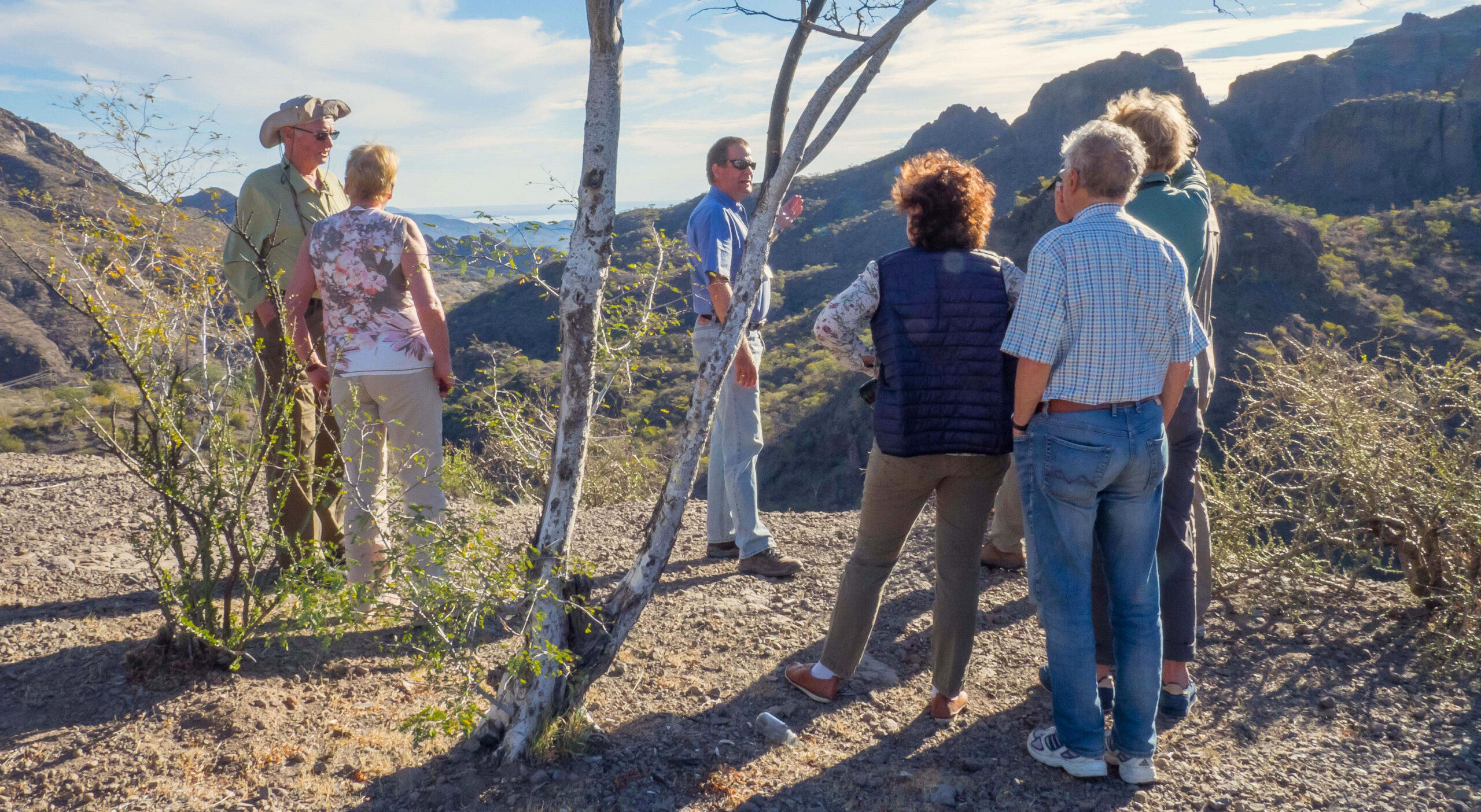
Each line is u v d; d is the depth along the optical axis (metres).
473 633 2.47
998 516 3.92
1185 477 2.62
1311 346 3.75
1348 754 2.48
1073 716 2.30
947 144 180.75
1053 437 2.21
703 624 3.42
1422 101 116.69
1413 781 2.33
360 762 2.34
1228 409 32.75
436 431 3.25
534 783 2.26
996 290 2.41
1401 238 72.00
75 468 5.66
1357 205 115.75
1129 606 2.30
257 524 4.07
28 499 4.89
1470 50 168.62
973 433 2.36
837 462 57.69
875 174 160.75
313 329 3.46
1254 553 3.72
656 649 3.18
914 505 2.55
